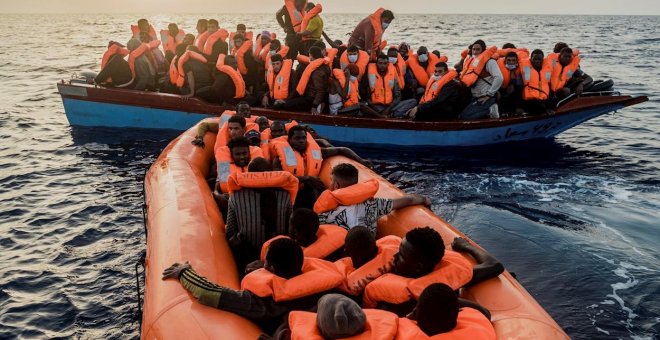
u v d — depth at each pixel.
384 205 4.08
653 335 4.00
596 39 48.91
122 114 10.16
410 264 2.85
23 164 8.66
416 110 9.06
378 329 2.35
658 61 27.08
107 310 4.77
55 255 5.73
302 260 2.93
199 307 2.95
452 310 2.34
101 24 111.62
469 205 6.70
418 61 10.32
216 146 5.98
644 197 7.02
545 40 47.25
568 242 5.53
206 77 9.77
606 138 10.38
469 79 8.91
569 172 8.15
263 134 5.96
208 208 4.48
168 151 6.14
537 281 4.76
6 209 6.90
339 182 4.01
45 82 18.73
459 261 2.96
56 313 4.73
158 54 11.08
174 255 3.63
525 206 6.64
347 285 3.08
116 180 7.93
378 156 8.83
